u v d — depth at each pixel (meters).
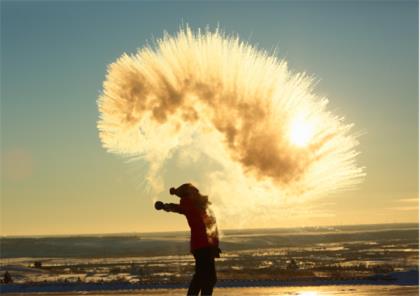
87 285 23.22
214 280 9.64
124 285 22.89
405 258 53.88
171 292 18.95
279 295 16.47
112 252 86.44
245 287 20.98
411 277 23.92
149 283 23.61
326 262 50.03
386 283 22.64
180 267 45.22
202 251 9.60
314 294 16.64
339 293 16.78
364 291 17.52
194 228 9.66
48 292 20.62
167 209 9.73
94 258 72.19
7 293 20.17
